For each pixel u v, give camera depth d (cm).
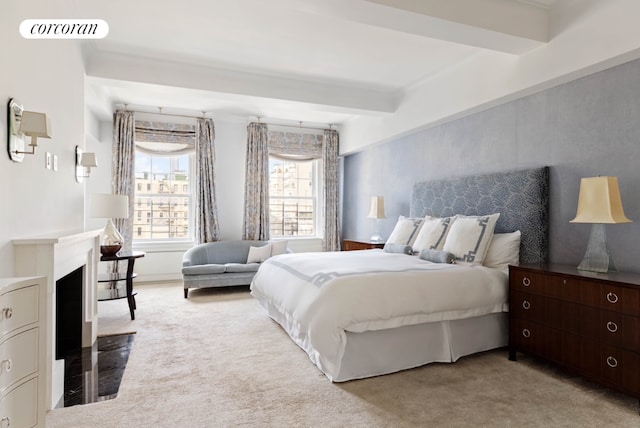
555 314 251
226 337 325
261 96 442
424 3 257
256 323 365
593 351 227
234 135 614
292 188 675
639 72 262
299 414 202
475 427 190
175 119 574
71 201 300
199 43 354
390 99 511
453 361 276
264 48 365
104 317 386
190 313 401
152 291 507
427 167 479
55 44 261
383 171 575
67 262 251
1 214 185
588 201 255
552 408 209
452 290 273
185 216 600
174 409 206
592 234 262
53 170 257
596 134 288
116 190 530
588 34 274
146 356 283
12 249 197
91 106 464
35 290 152
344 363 242
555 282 251
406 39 345
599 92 286
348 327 241
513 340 281
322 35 338
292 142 650
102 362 272
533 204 326
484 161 392
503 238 337
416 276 273
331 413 203
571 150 307
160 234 587
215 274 489
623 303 212
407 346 263
